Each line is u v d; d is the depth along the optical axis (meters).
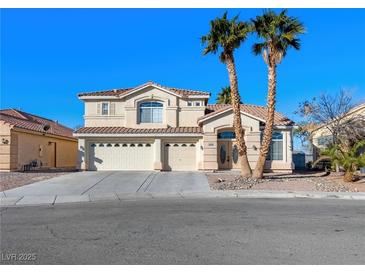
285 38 22.47
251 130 29.64
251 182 22.23
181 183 22.05
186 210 13.31
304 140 34.56
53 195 17.61
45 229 10.06
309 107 32.91
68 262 7.12
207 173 27.88
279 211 13.09
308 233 9.55
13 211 13.40
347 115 30.81
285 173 28.97
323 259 7.30
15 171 29.50
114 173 27.61
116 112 31.98
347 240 8.81
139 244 8.44
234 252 7.77
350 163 22.59
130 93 31.50
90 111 32.06
